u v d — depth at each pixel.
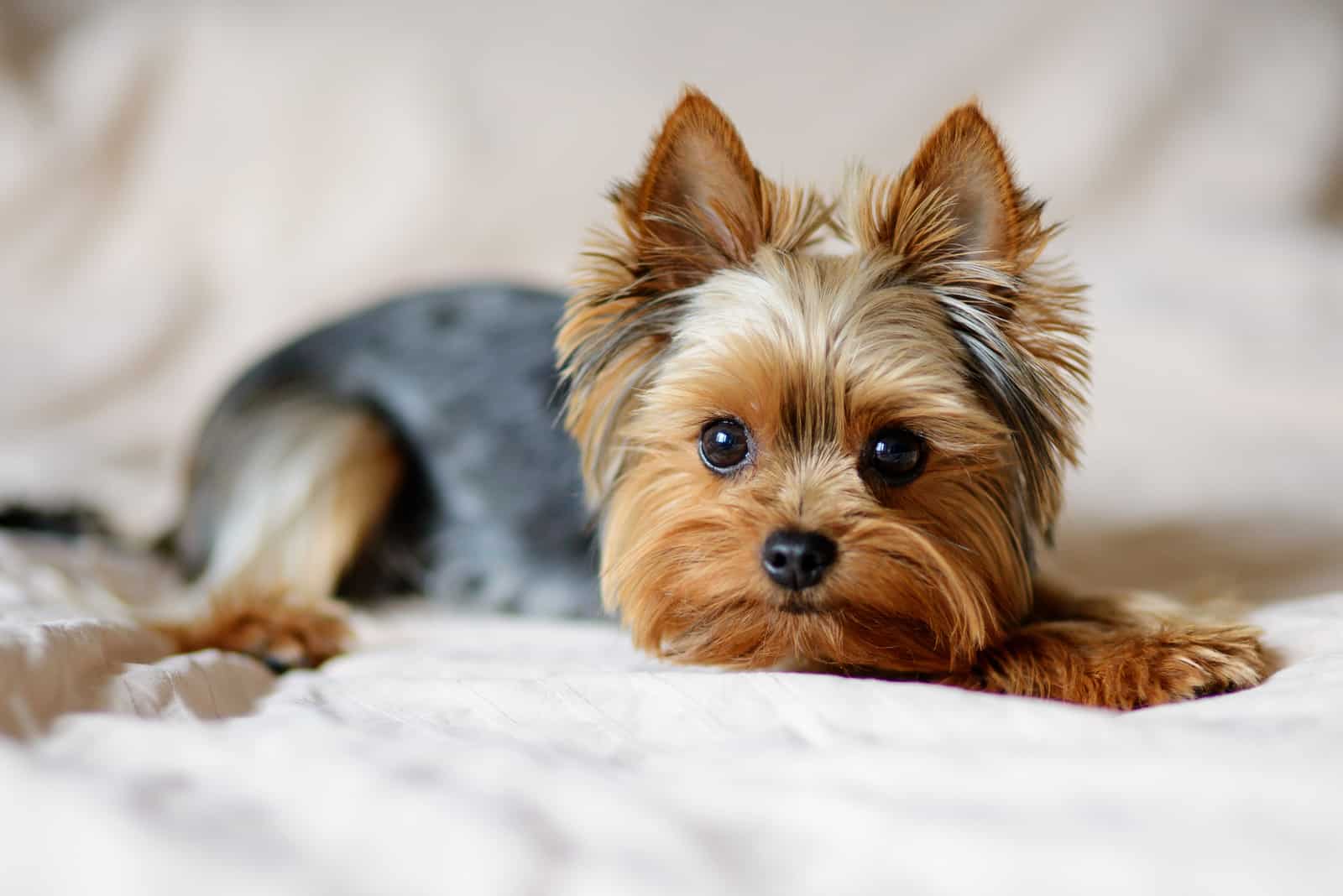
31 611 0.57
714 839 0.42
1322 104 1.27
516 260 1.18
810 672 0.56
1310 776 0.42
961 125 0.55
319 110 1.18
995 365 0.56
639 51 1.23
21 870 0.41
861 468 0.55
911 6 1.24
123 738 0.46
